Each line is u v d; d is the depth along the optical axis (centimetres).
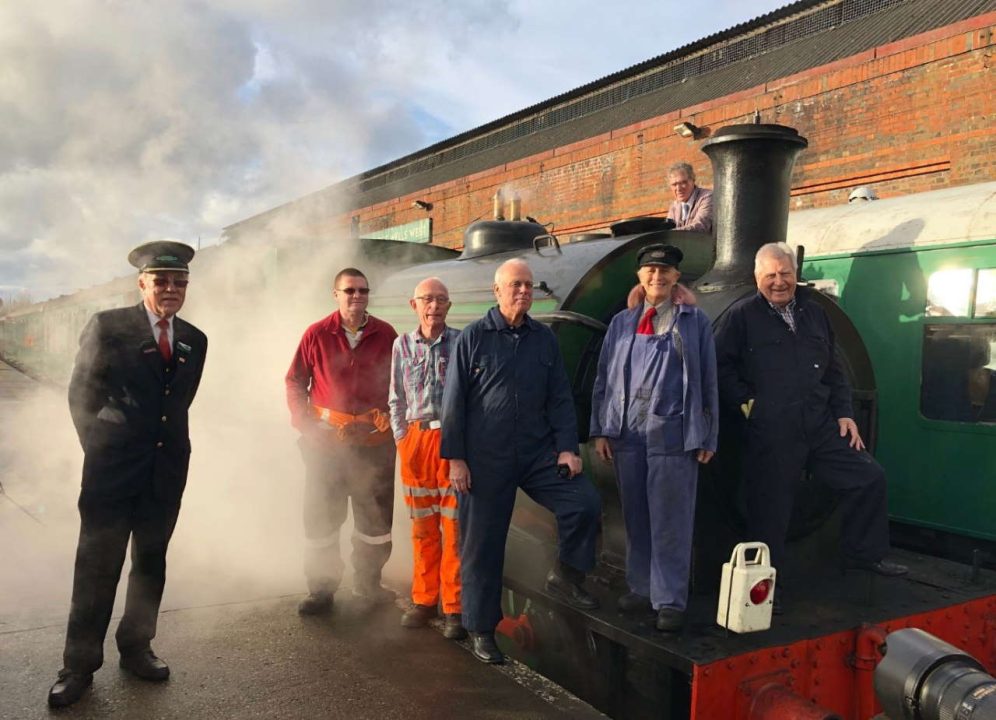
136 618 288
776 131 348
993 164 673
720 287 350
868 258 494
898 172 744
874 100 761
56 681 276
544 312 363
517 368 311
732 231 355
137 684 285
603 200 1022
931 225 464
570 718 276
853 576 359
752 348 312
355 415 366
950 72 702
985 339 436
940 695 221
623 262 375
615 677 299
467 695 289
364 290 367
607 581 336
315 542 362
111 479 273
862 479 313
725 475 325
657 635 279
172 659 308
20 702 266
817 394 312
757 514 310
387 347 376
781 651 272
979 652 331
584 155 1045
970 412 443
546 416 320
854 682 292
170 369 285
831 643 286
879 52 754
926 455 464
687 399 279
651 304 297
